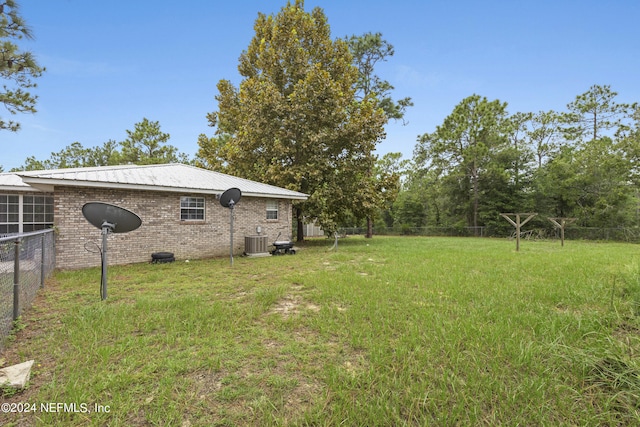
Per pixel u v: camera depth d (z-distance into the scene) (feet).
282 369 9.30
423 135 102.22
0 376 8.39
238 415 7.16
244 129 55.67
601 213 72.02
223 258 36.70
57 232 27.55
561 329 11.60
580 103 90.99
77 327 12.51
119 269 27.76
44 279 20.66
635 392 7.48
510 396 7.68
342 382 8.39
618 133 75.56
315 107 52.90
